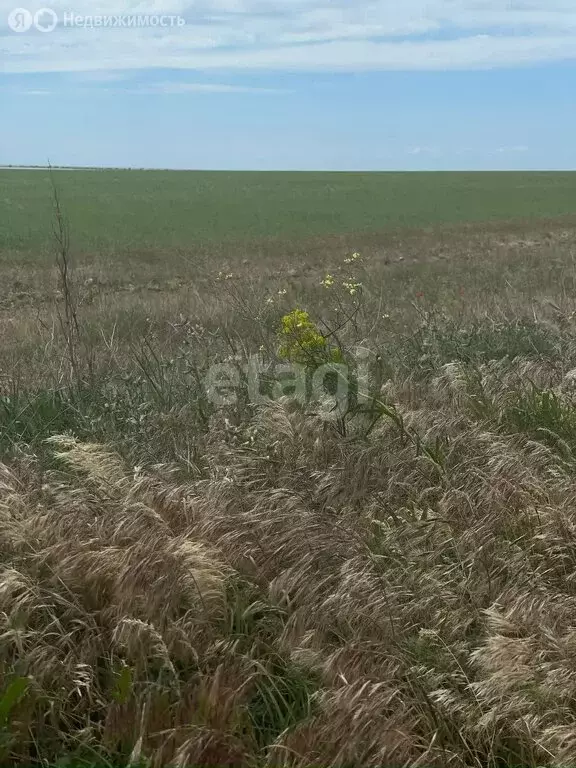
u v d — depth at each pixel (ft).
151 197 200.85
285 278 62.44
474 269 66.80
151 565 13.97
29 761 10.93
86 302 51.72
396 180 280.72
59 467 19.12
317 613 13.28
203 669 12.30
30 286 61.93
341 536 15.29
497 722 11.48
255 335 32.53
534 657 11.85
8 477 17.51
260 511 16.39
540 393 22.30
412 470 18.63
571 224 124.77
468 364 27.32
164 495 16.70
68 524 15.62
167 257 86.58
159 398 24.08
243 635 12.91
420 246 93.97
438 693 11.35
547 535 15.16
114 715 11.32
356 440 20.11
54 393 23.39
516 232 111.24
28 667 11.87
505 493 17.07
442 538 15.44
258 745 11.14
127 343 34.91
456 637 12.87
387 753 10.51
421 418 21.49
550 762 10.69
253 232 123.95
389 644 12.66
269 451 18.95
